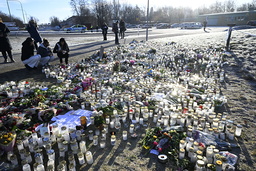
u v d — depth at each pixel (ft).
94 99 17.30
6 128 12.62
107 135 12.77
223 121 13.37
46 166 10.27
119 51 38.17
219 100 16.63
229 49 36.50
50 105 16.22
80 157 10.12
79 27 132.67
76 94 18.62
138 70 26.68
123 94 18.15
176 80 23.12
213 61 29.48
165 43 48.39
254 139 12.30
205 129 12.83
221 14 164.14
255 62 28.12
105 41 57.67
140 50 39.34
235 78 23.32
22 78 23.79
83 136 12.01
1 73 25.66
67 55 30.09
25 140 11.70
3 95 18.07
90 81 21.44
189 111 14.85
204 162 9.98
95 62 30.40
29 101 16.63
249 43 38.34
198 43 45.29
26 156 10.28
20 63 31.04
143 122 14.43
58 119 14.28
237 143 11.99
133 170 9.78
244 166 10.11
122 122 14.49
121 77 23.31
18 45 53.93
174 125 13.84
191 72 26.63
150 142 11.64
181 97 17.87
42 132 12.21
